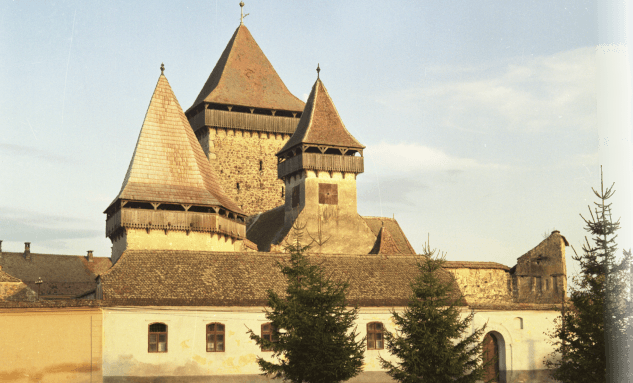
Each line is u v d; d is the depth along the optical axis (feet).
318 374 84.07
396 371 83.82
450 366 82.69
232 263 120.67
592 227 80.79
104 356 106.42
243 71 224.12
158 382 107.34
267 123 216.95
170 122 164.66
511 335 120.37
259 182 215.72
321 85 198.08
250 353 111.45
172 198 152.66
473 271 156.35
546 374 120.37
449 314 85.56
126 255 117.39
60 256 263.70
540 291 161.58
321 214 181.57
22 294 140.56
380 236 171.32
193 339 109.81
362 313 116.98
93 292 125.18
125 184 154.30
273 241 184.14
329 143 185.88
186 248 151.23
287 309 87.61
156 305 109.09
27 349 102.68
